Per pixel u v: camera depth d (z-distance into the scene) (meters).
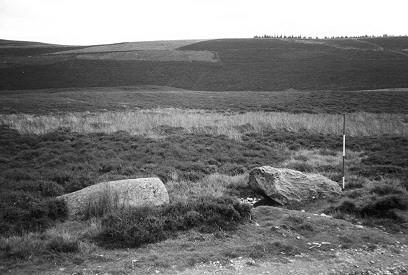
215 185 13.95
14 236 8.20
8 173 14.66
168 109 44.72
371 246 7.84
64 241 7.54
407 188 13.17
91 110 43.62
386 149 20.47
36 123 27.19
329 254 7.36
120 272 6.30
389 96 50.38
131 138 22.59
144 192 10.59
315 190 12.31
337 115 35.28
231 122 29.23
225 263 6.77
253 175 12.68
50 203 9.82
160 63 99.94
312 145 22.11
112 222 8.60
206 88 79.31
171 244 7.80
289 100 51.75
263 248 7.48
